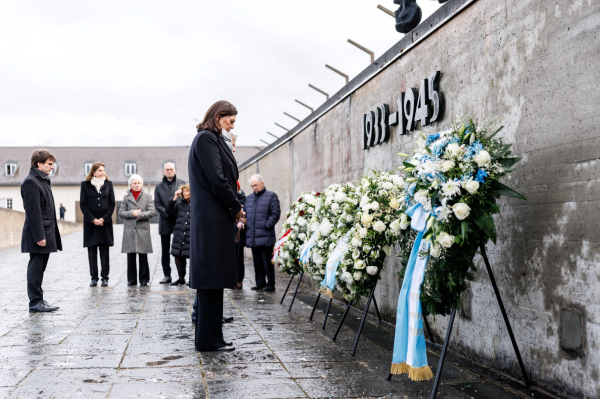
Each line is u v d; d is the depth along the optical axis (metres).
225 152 4.38
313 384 3.45
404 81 5.38
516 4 3.57
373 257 4.34
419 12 5.50
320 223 5.76
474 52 4.08
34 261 6.17
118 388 3.33
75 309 6.32
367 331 5.18
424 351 3.30
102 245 8.60
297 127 10.18
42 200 6.24
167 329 5.16
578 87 3.00
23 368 3.77
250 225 8.23
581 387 2.97
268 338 4.82
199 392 3.27
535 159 3.37
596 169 2.87
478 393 3.28
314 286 8.23
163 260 9.05
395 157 5.59
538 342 3.33
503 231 3.69
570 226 3.06
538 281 3.33
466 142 3.25
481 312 3.97
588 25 2.92
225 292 8.09
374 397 3.21
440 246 3.18
